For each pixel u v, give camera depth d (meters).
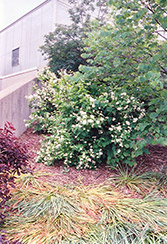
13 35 8.74
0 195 2.17
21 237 2.10
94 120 3.48
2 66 9.26
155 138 3.31
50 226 2.30
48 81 5.48
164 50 2.96
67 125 3.89
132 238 2.22
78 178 3.48
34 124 5.25
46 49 6.45
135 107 3.59
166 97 3.19
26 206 2.58
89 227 2.34
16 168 2.29
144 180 3.39
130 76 3.62
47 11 7.14
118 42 3.49
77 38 6.41
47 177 3.39
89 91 3.92
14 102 4.97
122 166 3.95
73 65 6.13
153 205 2.75
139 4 3.15
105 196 2.91
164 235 2.25
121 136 3.49
